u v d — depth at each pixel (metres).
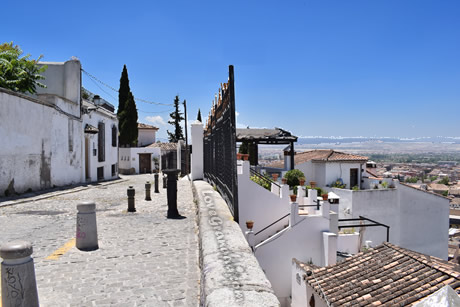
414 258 9.52
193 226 8.23
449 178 116.31
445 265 9.02
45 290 4.45
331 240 11.76
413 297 7.82
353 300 8.19
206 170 14.78
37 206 11.80
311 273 9.91
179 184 19.30
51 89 21.58
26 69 18.50
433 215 22.16
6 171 13.79
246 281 3.11
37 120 16.19
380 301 7.95
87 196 14.86
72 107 20.83
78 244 6.36
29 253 3.57
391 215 21.16
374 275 9.14
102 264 5.46
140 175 35.84
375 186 22.16
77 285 4.61
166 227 8.12
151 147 41.19
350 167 24.58
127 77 41.00
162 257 5.80
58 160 18.61
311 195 13.22
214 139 11.08
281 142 23.88
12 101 14.08
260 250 11.69
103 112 26.52
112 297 4.23
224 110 8.04
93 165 24.59
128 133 40.28
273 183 13.30
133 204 10.53
